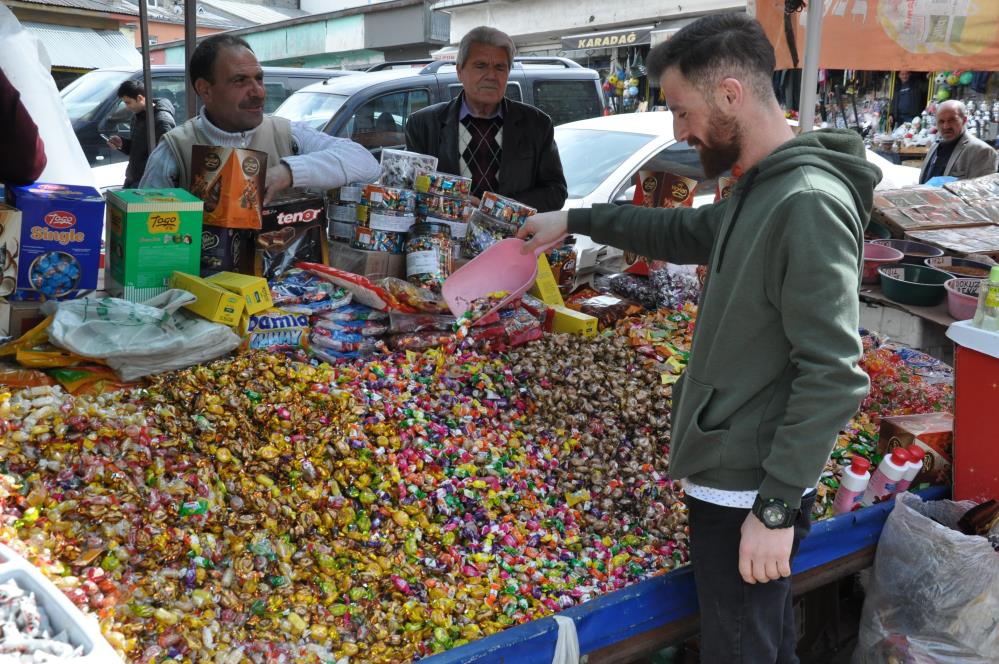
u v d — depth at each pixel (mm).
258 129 2988
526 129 3736
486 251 2801
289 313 2549
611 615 1995
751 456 1642
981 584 2238
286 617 1791
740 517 1688
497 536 2227
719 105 1618
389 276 2980
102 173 7027
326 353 2600
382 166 3012
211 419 2115
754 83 1606
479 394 2670
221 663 1602
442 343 2797
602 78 13852
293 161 2795
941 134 7156
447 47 18688
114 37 15664
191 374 2221
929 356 3703
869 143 10312
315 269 2764
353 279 2686
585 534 2363
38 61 3793
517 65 7781
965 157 6953
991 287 2574
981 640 2232
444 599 1964
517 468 2461
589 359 2945
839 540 2463
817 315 1463
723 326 1629
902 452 2629
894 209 5043
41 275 2334
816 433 1467
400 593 1962
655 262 3859
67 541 1656
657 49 1695
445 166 3746
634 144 5566
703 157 1735
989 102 9445
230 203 2543
